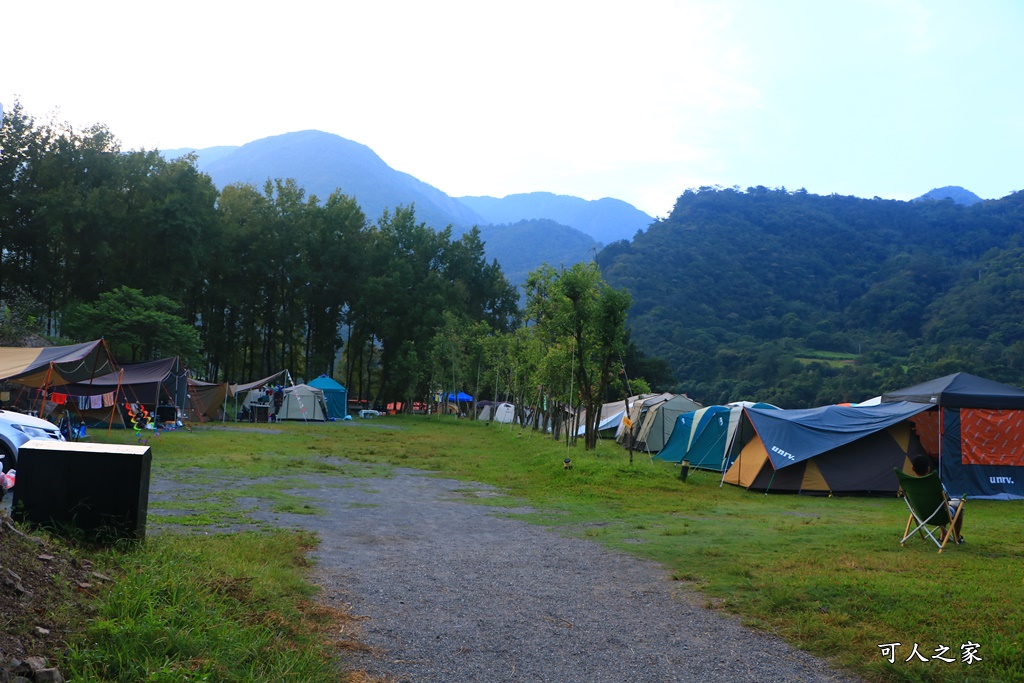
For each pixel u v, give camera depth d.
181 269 47.00
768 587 7.18
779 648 5.60
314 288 60.41
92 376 21.80
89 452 6.42
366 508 12.44
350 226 63.19
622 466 18.09
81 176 45.44
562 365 27.31
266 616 5.42
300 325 59.84
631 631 5.95
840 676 5.04
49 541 5.74
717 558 8.78
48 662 3.87
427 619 6.03
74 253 45.38
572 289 23.92
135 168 47.19
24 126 44.72
